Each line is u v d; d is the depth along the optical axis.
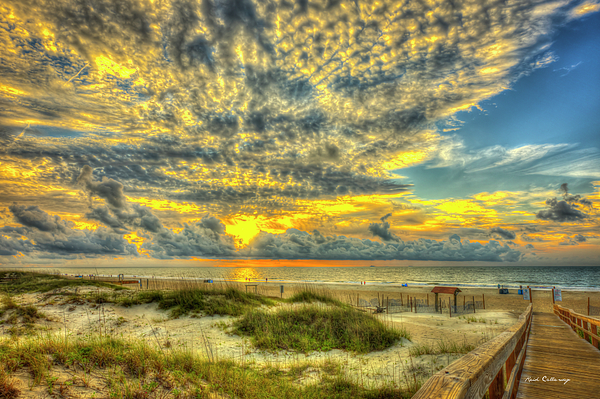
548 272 155.62
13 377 4.87
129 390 4.94
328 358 10.27
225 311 15.84
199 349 10.95
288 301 19.80
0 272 32.44
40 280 26.42
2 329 11.76
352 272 187.75
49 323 13.16
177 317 15.14
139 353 7.01
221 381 6.61
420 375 8.38
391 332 13.02
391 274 154.88
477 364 2.11
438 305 28.78
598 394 4.97
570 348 8.59
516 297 44.22
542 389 5.22
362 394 7.13
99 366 6.03
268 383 7.23
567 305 34.66
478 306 32.84
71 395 4.57
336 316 14.40
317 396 6.83
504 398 3.07
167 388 5.56
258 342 11.73
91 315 14.73
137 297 17.48
